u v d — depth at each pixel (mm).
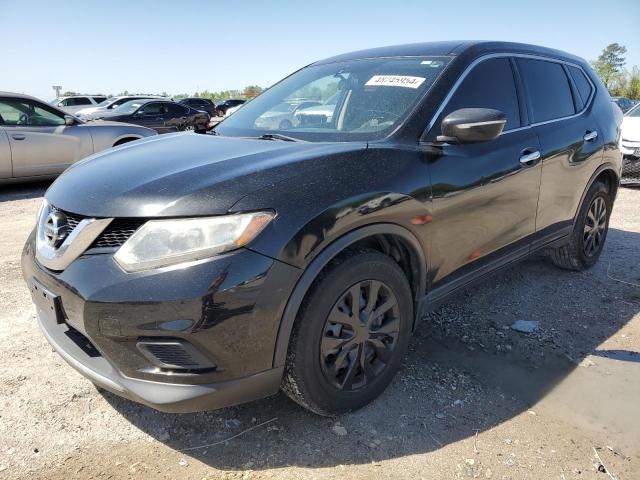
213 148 2527
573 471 2115
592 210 4133
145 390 1974
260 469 2113
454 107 2809
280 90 3570
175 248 1895
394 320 2480
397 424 2381
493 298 3768
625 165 7945
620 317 3486
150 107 16781
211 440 2275
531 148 3191
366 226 2215
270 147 2461
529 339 3178
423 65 3008
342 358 2277
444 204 2562
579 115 3822
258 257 1920
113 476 2064
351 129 2756
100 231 2023
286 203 2008
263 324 1966
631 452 2229
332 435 2303
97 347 2029
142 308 1874
